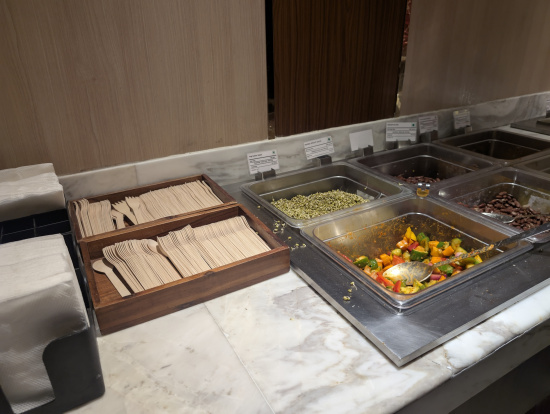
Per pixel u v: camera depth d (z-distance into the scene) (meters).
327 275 0.95
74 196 1.20
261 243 1.03
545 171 1.66
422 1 1.54
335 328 0.82
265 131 1.43
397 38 1.55
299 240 1.10
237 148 1.39
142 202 1.20
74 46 1.05
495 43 1.85
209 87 1.27
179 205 1.18
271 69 1.34
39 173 1.04
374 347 0.77
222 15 1.20
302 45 1.36
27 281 0.59
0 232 0.92
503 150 2.01
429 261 1.20
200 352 0.77
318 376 0.71
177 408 0.66
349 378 0.71
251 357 0.76
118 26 1.08
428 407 0.73
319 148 1.55
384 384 0.70
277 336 0.80
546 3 1.93
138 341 0.79
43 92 1.06
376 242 1.29
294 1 1.29
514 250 1.02
